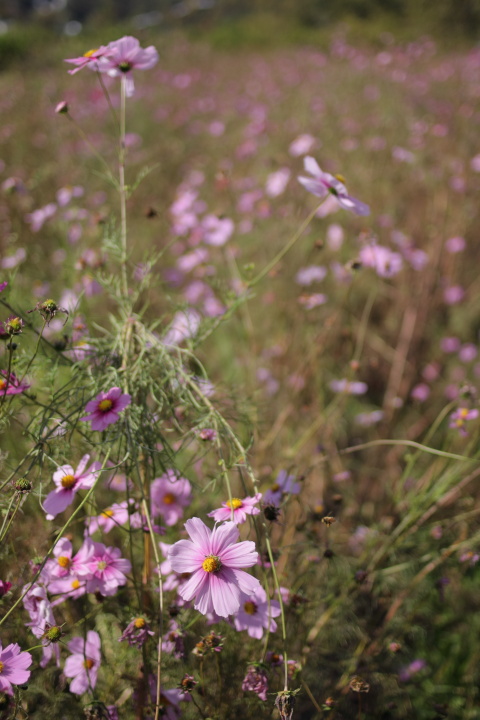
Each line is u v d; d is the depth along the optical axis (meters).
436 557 1.05
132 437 0.82
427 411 1.56
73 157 2.22
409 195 2.24
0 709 0.76
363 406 1.55
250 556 0.74
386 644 1.03
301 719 0.95
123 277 0.99
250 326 1.37
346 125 2.76
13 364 0.88
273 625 0.83
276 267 1.56
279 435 1.23
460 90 3.33
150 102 3.60
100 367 0.91
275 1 9.17
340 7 8.69
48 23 6.37
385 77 3.88
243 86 4.22
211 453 1.07
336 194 1.02
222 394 0.99
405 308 1.75
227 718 0.86
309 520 1.02
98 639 0.86
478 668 1.09
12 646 0.74
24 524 0.92
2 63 4.92
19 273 1.29
